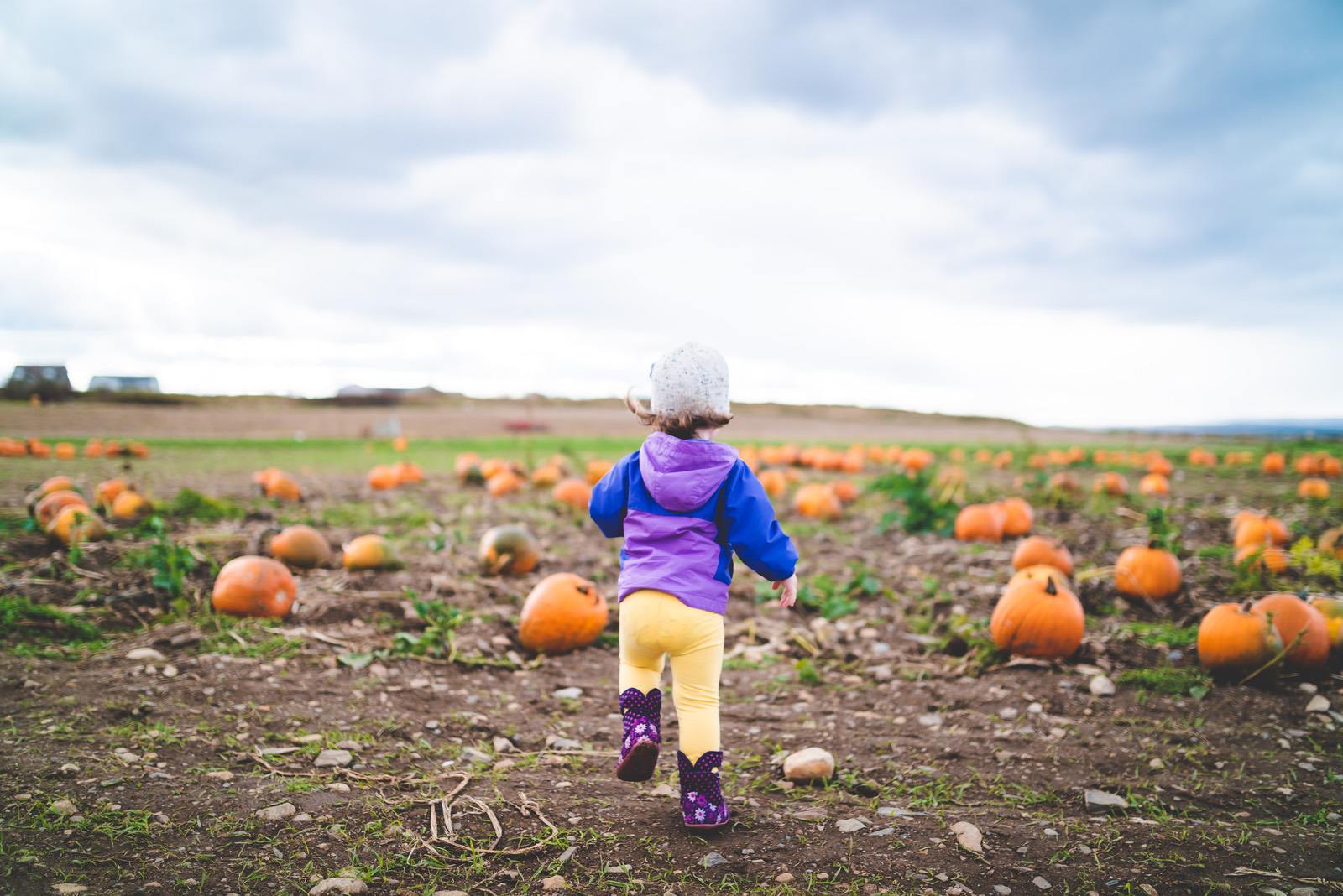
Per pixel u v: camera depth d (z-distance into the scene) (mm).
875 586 7203
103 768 3389
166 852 2783
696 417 3184
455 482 16078
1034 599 5348
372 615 6133
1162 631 5930
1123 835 3172
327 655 5215
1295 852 3025
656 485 3170
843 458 19125
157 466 17781
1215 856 2998
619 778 3133
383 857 2854
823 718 4625
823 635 6090
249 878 2670
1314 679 4980
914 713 4672
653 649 3139
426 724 4332
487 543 7703
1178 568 6672
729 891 2750
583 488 12211
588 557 8695
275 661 5016
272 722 4152
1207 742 4156
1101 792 3568
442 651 5449
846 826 3236
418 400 54906
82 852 2750
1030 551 7445
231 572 5859
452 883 2740
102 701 4191
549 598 5668
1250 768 3848
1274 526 8555
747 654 5820
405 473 15492
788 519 11750
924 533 10680
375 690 4762
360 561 7277
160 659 4910
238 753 3695
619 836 3102
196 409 44906
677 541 3162
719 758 3168
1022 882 2824
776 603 7102
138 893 2539
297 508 11367
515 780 3635
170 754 3615
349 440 29297
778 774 3834
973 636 5773
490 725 4387
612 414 49719
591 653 5777
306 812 3148
